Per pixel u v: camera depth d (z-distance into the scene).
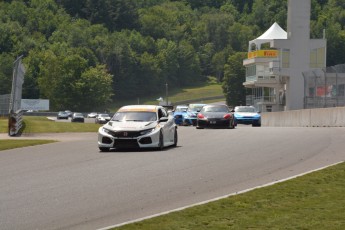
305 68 157.88
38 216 21.72
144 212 22.16
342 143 46.97
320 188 25.34
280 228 18.83
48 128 87.19
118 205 23.52
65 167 35.75
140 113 48.22
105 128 46.41
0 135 72.19
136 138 45.22
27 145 54.25
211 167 33.97
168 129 47.91
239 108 101.94
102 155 42.75
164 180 29.47
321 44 158.88
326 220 19.75
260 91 188.00
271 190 25.03
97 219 21.14
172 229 18.86
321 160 35.69
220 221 19.83
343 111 78.75
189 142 53.59
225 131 70.50
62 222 20.75
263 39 189.75
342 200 22.92
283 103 174.00
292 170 31.75
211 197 24.70
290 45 157.38
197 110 104.31
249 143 49.66
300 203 22.48
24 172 33.94
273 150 42.88
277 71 157.12
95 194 25.94
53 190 27.19
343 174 28.72
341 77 99.94
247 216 20.48
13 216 21.75
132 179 29.97
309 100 99.62
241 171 32.03
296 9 157.12
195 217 20.42
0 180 30.83
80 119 190.38
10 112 70.44
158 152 44.06
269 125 119.56
